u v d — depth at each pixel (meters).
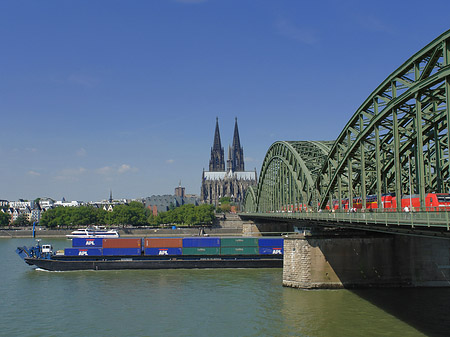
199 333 47.53
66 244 149.75
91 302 61.53
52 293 67.38
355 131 56.56
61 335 47.62
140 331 48.59
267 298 61.69
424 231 36.28
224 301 60.91
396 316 51.81
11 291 68.94
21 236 193.88
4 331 49.03
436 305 56.41
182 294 65.81
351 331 46.78
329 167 68.56
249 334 46.75
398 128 50.06
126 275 83.38
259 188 150.00
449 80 36.28
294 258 68.81
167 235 195.38
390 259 67.44
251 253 92.25
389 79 46.06
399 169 44.31
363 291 64.81
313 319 51.22
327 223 60.62
